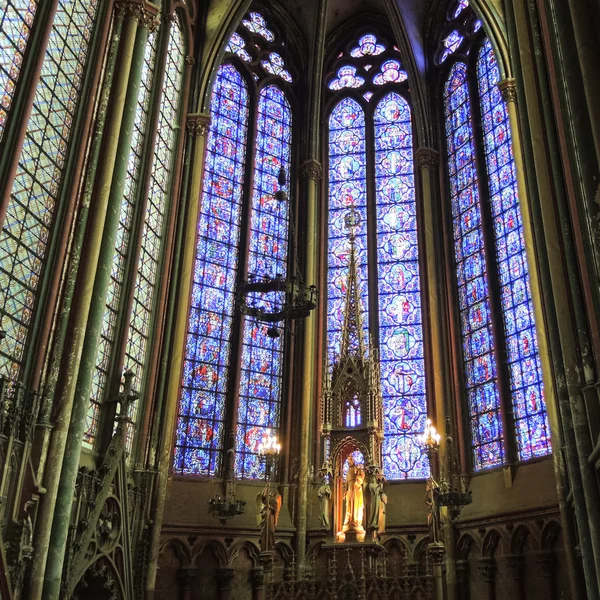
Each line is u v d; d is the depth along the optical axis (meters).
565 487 15.12
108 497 14.10
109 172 14.65
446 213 22.48
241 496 18.73
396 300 22.14
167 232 19.31
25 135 12.41
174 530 17.19
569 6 9.82
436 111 24.09
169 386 18.03
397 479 19.72
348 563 15.60
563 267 11.58
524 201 18.12
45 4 13.40
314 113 24.42
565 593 15.28
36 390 12.20
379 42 26.38
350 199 24.05
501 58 20.00
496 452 18.47
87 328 13.39
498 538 17.11
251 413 20.09
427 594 14.98
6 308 11.89
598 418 10.18
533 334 18.20
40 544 11.39
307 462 19.66
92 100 14.95
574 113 9.55
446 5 24.59
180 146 20.62
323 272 22.98
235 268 21.59
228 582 17.39
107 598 13.91
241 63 24.16
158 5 17.69
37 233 13.00
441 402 19.88
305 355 21.03
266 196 23.22
